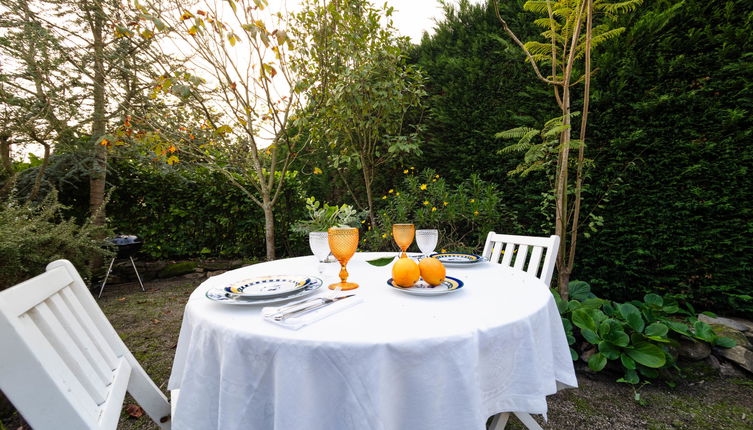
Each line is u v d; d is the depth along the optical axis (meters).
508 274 1.23
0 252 2.04
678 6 2.38
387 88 3.66
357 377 0.61
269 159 4.21
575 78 2.89
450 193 3.74
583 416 1.61
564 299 2.38
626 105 2.68
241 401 0.66
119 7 3.10
